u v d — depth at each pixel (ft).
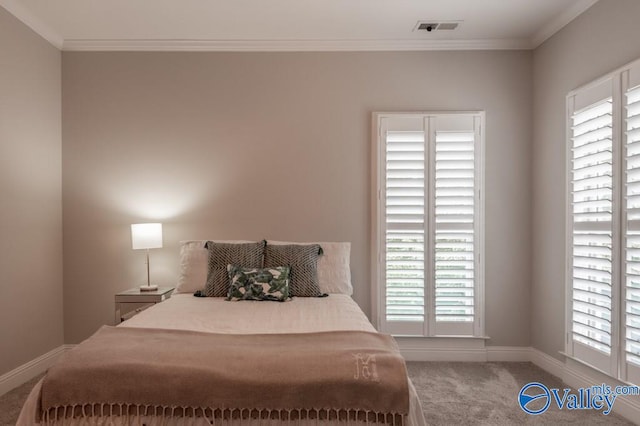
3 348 9.98
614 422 8.41
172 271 12.46
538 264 12.07
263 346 6.43
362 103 12.51
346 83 12.53
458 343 12.28
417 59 12.49
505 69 12.46
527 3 10.28
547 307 11.59
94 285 12.46
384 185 12.30
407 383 5.76
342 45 12.45
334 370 5.78
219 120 12.54
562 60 10.96
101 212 12.48
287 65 12.55
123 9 10.55
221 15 10.89
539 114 12.06
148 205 12.49
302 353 6.07
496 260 12.46
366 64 12.52
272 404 5.66
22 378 10.57
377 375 5.76
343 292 11.23
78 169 12.46
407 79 12.49
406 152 12.21
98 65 12.46
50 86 11.96
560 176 11.03
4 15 10.09
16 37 10.52
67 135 12.46
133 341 6.53
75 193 12.46
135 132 12.50
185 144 12.51
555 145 11.27
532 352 12.31
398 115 12.30
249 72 12.54
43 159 11.61
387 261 12.26
